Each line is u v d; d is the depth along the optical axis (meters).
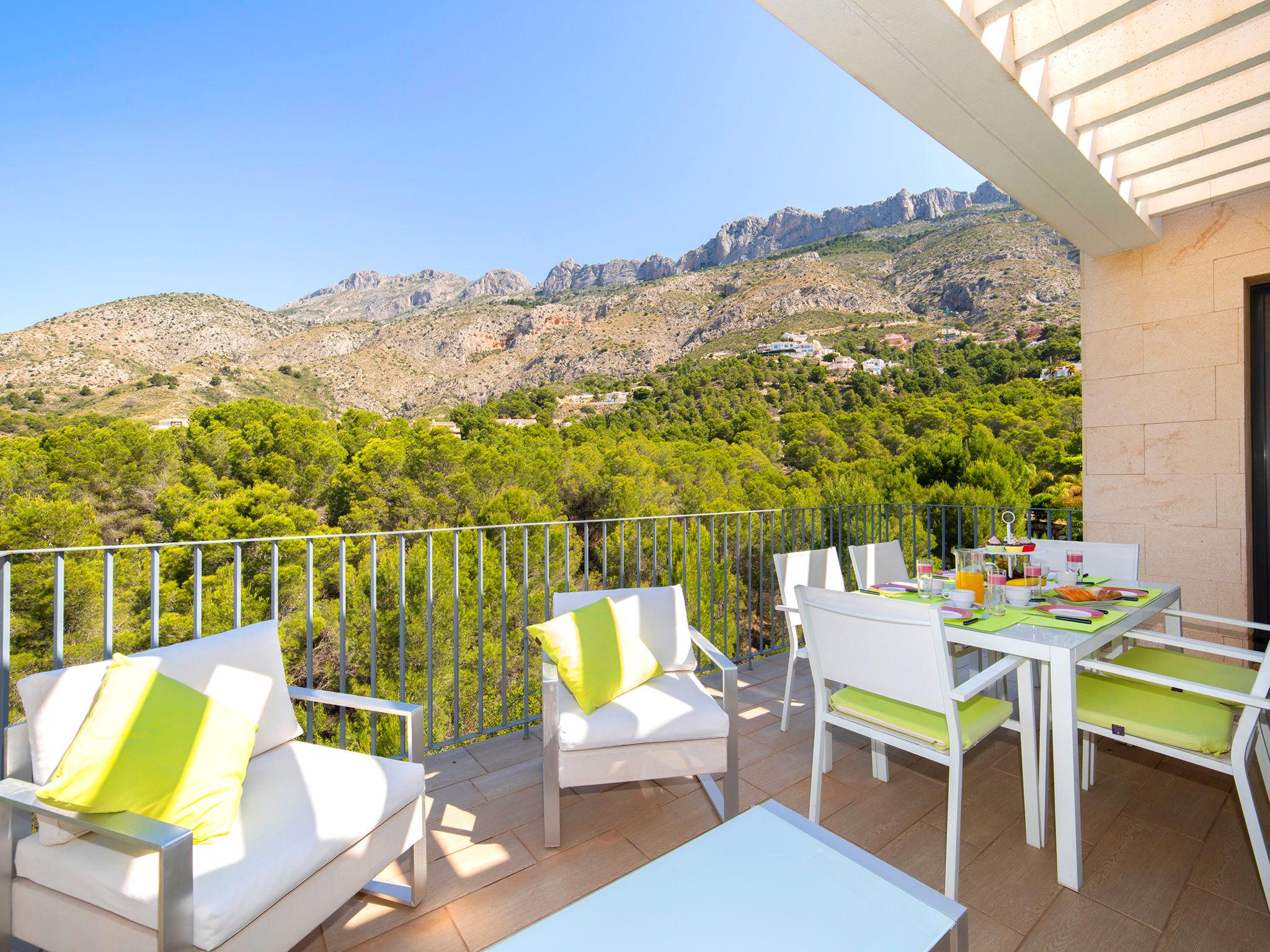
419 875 1.55
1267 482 3.07
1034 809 1.79
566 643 1.90
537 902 1.57
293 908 1.19
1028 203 2.74
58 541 11.05
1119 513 3.40
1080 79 1.99
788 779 2.23
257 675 1.62
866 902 0.83
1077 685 2.01
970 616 1.92
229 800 1.25
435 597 9.27
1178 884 1.63
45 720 1.23
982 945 1.41
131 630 9.58
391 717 8.76
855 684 1.78
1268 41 1.83
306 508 13.75
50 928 1.14
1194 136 2.39
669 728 1.79
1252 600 3.11
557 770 1.76
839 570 3.00
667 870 0.90
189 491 13.66
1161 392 3.26
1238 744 1.54
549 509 13.41
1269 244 2.93
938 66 1.80
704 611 8.34
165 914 0.99
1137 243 3.26
